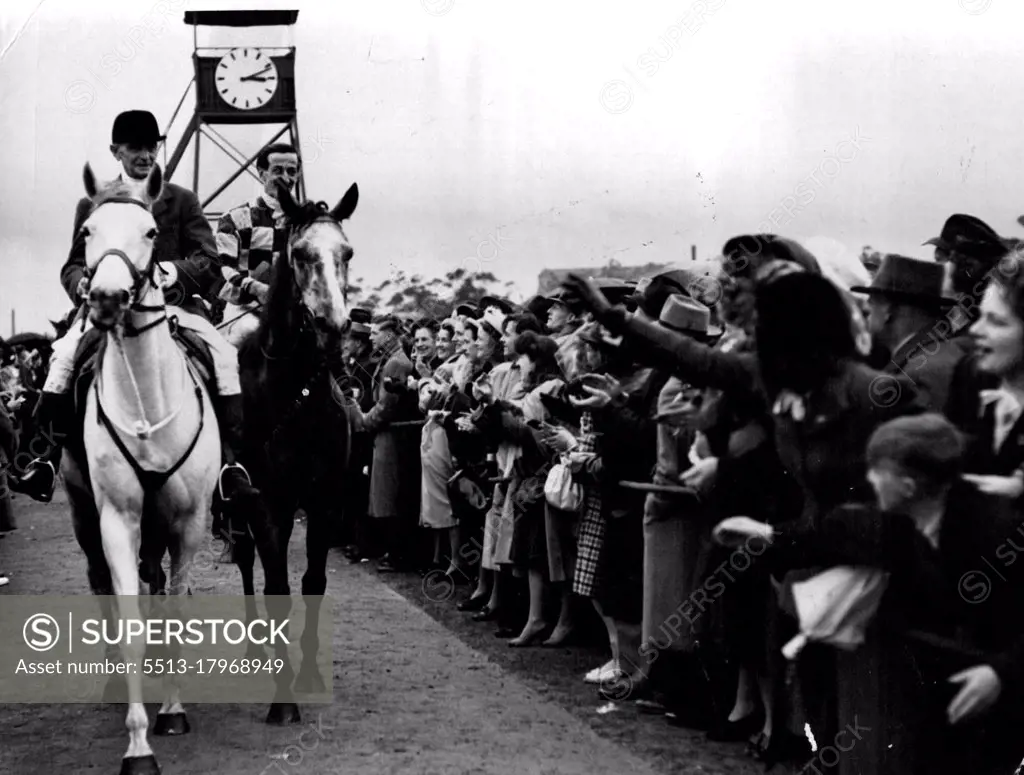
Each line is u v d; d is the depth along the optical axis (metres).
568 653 6.93
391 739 5.24
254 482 5.85
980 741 3.49
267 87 13.04
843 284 4.73
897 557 3.57
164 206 6.20
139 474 4.96
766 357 3.98
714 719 5.23
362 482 10.51
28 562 10.60
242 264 7.81
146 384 4.94
